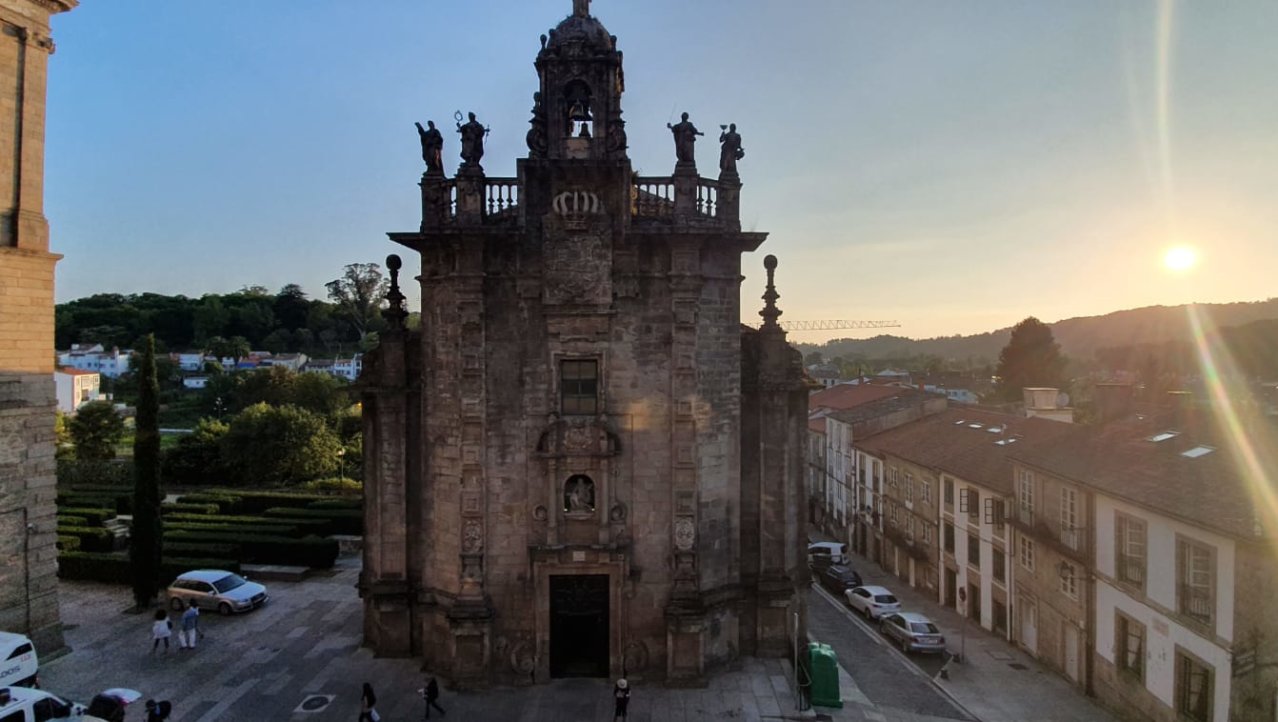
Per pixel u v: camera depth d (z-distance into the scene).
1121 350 144.38
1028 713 34.66
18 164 31.61
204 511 59.50
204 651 32.72
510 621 29.20
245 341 197.00
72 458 87.94
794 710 27.12
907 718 29.56
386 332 31.98
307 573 45.34
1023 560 43.94
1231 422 36.53
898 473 62.62
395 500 31.75
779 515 31.47
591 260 28.86
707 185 29.70
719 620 30.05
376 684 29.06
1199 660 29.33
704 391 29.73
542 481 29.12
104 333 198.75
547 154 29.55
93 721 24.64
